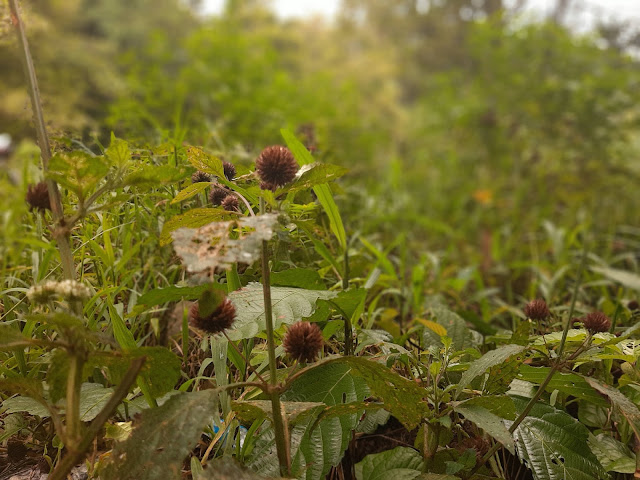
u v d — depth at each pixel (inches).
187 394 7.9
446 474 10.1
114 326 10.9
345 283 16.6
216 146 22.8
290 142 14.5
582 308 21.8
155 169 8.8
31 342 7.5
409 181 54.1
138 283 16.2
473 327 20.3
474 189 50.7
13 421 11.9
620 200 45.1
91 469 10.2
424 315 21.0
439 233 41.3
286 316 11.1
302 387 11.5
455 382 12.7
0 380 8.0
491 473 11.6
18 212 14.4
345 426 10.9
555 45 54.1
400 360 13.2
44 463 11.7
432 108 65.6
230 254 7.1
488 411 9.8
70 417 7.5
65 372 8.3
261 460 10.4
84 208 8.8
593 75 51.6
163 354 8.3
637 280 25.0
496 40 58.8
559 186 47.1
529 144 51.7
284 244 8.7
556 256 32.0
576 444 11.4
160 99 38.2
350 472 12.2
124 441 7.6
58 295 8.0
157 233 15.4
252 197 12.3
